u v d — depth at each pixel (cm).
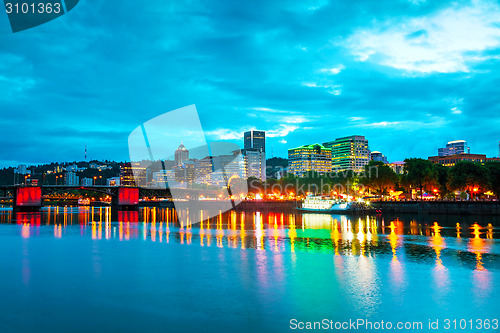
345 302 3884
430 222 12731
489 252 6700
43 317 3522
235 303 3878
